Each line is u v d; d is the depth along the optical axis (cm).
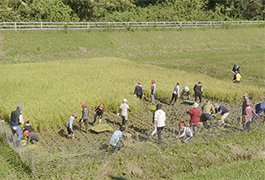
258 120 1467
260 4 7031
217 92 2094
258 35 5769
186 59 4203
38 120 1420
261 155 1241
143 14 6172
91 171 1033
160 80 2492
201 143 1272
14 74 2583
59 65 3128
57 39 4306
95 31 4772
